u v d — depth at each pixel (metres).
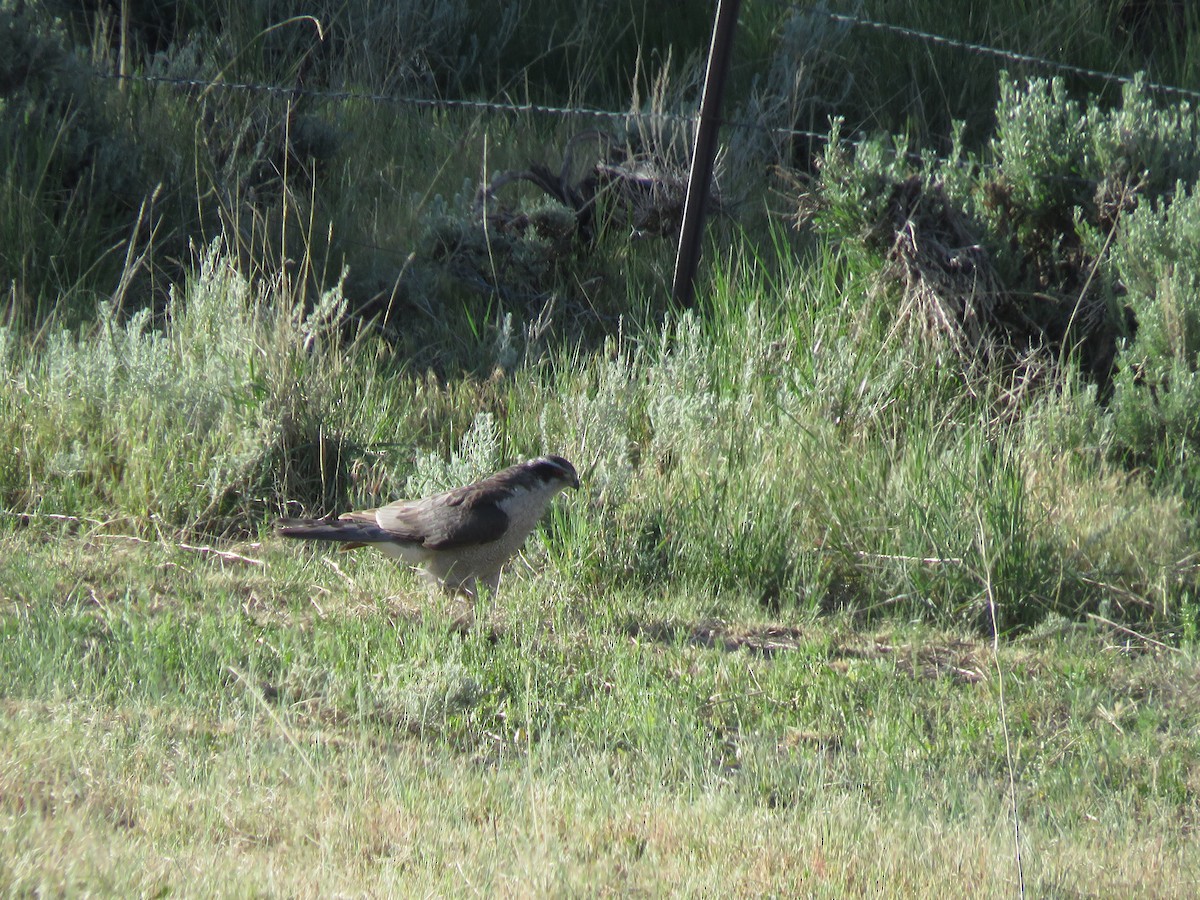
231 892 8.34
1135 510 18.58
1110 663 15.63
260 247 23.53
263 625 14.54
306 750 11.32
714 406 19.48
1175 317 20.31
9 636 13.02
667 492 18.05
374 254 24.62
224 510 17.84
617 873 9.59
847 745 13.06
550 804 10.58
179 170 24.61
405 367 21.92
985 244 22.53
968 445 19.28
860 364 21.45
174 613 14.55
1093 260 22.44
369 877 9.02
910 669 15.30
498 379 21.19
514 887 8.98
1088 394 20.67
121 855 8.65
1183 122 23.62
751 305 22.17
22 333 20.97
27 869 8.18
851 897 9.55
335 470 18.52
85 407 18.47
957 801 11.67
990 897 9.72
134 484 17.39
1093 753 12.99
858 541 17.95
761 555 17.38
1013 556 17.27
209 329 19.67
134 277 23.30
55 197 23.88
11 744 10.30
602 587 16.84
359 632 14.32
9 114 23.73
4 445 17.88
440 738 12.41
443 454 19.62
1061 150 22.84
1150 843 11.03
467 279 24.58
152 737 11.07
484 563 15.62
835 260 23.64
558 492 17.55
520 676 13.58
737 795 11.44
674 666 14.48
